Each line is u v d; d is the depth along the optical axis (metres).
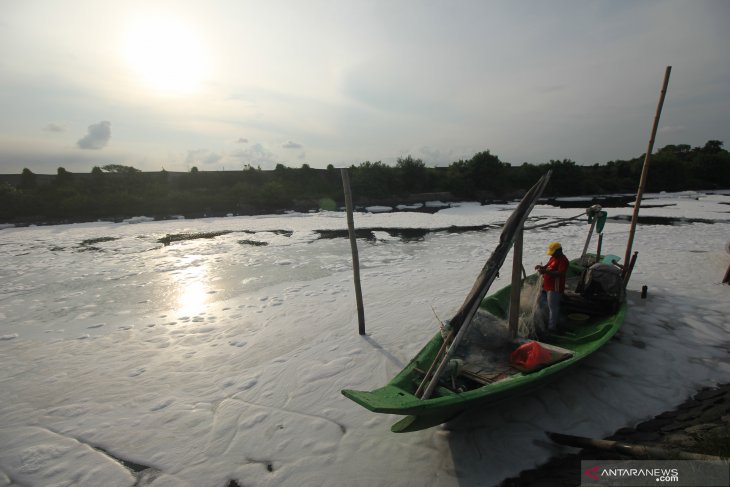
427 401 3.71
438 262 13.14
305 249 16.67
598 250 8.73
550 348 5.00
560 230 19.28
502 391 4.07
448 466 3.99
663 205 31.50
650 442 4.07
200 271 13.27
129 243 19.59
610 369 5.62
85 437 4.80
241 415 5.08
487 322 5.60
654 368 5.62
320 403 5.25
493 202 40.06
